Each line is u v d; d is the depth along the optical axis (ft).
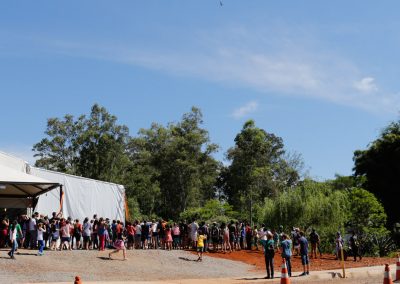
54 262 65.82
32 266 61.36
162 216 253.24
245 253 97.19
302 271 77.92
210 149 261.85
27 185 80.07
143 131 274.98
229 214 186.09
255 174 246.27
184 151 249.14
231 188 274.77
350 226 134.21
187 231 98.53
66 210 94.63
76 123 237.45
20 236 71.36
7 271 56.80
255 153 261.44
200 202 270.46
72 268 63.93
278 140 291.79
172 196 251.60
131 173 243.60
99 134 230.48
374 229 131.44
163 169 254.88
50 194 92.27
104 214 104.53
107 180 223.30
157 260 77.66
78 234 81.71
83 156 225.97
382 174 173.58
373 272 76.84
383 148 173.78
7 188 83.76
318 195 122.31
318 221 120.06
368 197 135.44
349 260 100.48
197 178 253.03
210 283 60.13
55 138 232.12
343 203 123.65
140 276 64.13
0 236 74.95
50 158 232.73
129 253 79.97
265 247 68.03
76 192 97.50
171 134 272.31
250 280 64.59
